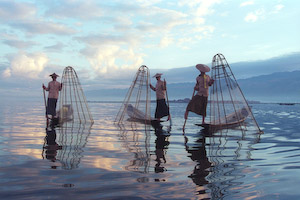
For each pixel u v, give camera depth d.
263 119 10.83
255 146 4.67
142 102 9.89
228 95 7.86
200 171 2.96
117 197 2.13
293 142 5.10
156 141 5.16
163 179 2.64
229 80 7.74
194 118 11.30
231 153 4.02
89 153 3.96
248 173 2.88
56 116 9.88
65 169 3.01
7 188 2.33
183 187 2.39
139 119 9.68
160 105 9.02
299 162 3.42
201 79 7.66
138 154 3.91
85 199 2.09
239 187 2.40
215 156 3.79
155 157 3.71
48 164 3.24
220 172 2.91
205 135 6.07
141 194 2.20
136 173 2.86
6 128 7.18
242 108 7.72
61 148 4.35
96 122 9.33
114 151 4.13
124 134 6.20
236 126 7.89
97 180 2.60
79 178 2.66
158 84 9.02
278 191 2.29
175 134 6.23
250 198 2.13
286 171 2.97
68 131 6.71
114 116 12.32
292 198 2.12
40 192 2.24
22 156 3.70
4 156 3.68
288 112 17.52
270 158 3.67
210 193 2.24
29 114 13.05
